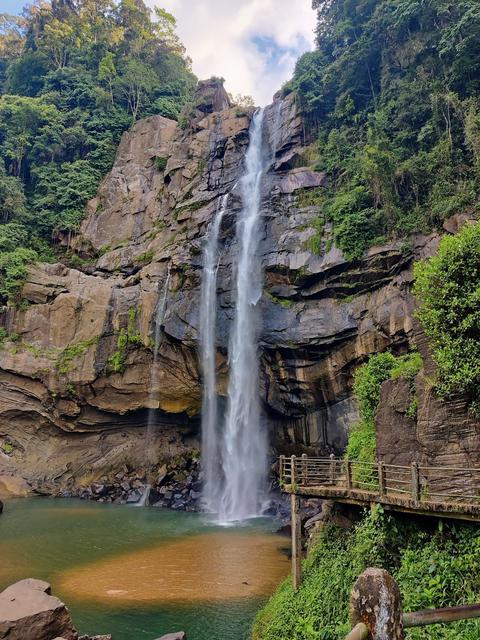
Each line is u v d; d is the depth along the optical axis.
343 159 26.53
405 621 2.64
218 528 18.95
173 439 27.81
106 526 18.95
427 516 7.78
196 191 31.42
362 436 12.34
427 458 8.59
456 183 20.39
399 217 21.66
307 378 22.67
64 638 7.66
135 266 30.58
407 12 23.78
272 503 22.62
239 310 25.23
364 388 12.90
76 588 11.96
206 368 25.83
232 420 24.95
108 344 27.30
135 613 10.47
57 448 27.27
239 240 26.86
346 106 27.95
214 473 25.41
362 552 8.04
